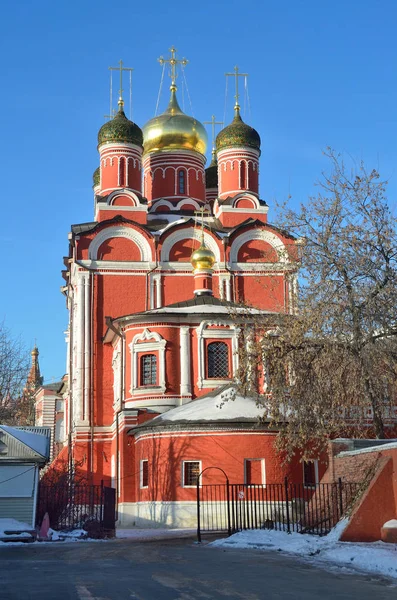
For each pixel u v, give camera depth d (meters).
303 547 18.59
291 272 26.38
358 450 22.14
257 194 49.00
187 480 31.09
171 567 15.02
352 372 24.31
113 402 40.78
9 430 25.70
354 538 19.56
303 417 24.92
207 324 36.59
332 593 11.59
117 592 11.38
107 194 47.16
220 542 20.94
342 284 24.56
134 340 36.84
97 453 40.22
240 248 44.03
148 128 51.78
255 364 25.75
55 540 23.62
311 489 30.67
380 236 24.44
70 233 44.59
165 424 31.84
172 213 49.16
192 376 36.31
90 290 42.31
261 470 30.73
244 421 30.92
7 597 10.92
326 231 25.22
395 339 24.92
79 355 41.28
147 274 42.97
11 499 24.75
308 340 24.77
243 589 11.88
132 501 34.78
